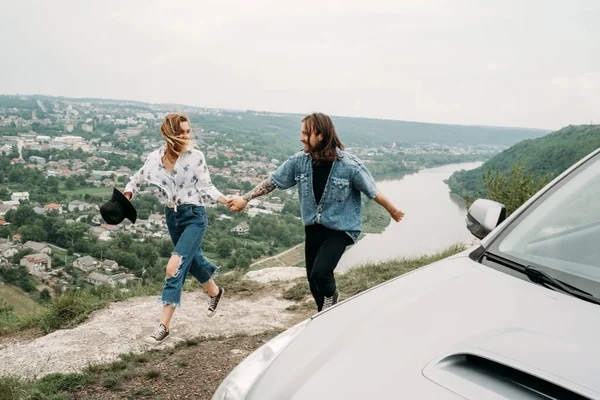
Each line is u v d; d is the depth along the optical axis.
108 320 4.73
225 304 5.49
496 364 1.09
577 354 1.12
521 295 1.46
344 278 6.61
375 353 1.26
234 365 3.48
